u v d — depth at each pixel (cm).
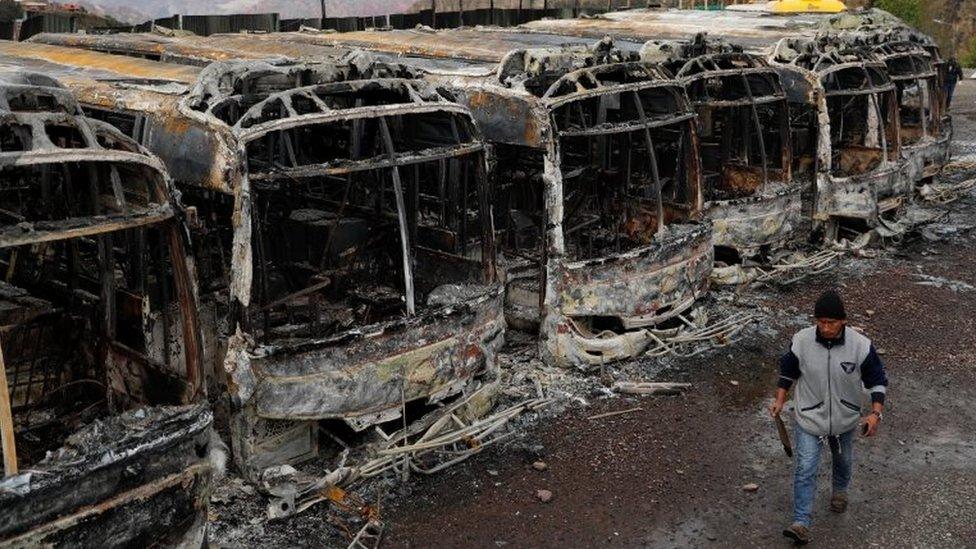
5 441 392
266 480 561
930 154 1384
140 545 443
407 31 1346
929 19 4034
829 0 1872
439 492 602
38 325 557
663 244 811
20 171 571
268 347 561
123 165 469
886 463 661
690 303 857
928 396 777
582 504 596
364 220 724
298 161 800
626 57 845
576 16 2216
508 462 645
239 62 642
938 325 938
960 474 648
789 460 660
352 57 670
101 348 554
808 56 1148
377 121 741
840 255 1136
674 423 711
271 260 735
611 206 917
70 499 411
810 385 548
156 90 666
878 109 1157
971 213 1380
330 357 583
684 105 855
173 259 482
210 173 565
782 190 1020
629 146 894
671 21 1677
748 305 978
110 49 1126
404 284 635
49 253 583
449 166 748
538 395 732
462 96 779
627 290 793
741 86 1046
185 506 461
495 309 684
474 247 760
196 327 486
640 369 804
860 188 1133
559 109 859
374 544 539
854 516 591
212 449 508
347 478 584
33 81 489
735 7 2023
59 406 560
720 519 585
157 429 444
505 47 1112
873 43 1322
